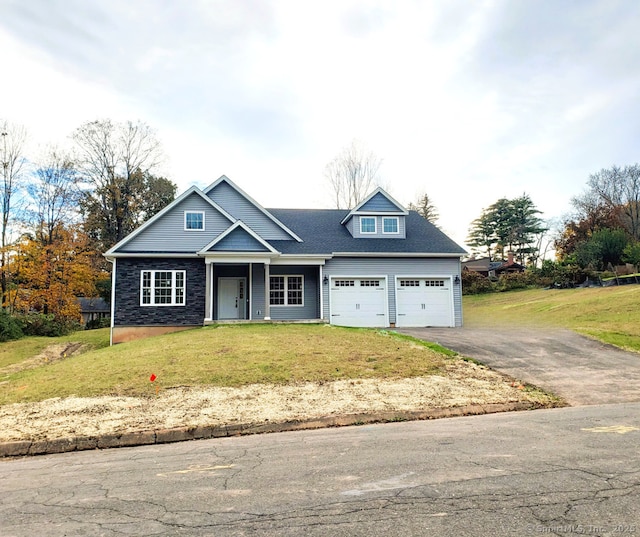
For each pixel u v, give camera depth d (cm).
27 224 3128
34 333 2584
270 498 390
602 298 2538
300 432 711
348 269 2175
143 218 4112
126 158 3975
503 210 6519
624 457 479
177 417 771
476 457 496
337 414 786
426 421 764
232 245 2059
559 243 5259
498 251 6669
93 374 1052
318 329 1730
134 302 2011
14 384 1045
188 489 428
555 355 1297
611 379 1059
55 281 3136
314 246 2227
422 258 2223
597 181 5603
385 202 2380
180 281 2048
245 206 2283
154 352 1274
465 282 4109
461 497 371
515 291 3891
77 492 442
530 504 351
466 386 981
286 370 1065
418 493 385
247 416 775
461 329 1930
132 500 405
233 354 1220
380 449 555
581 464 455
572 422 688
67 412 804
